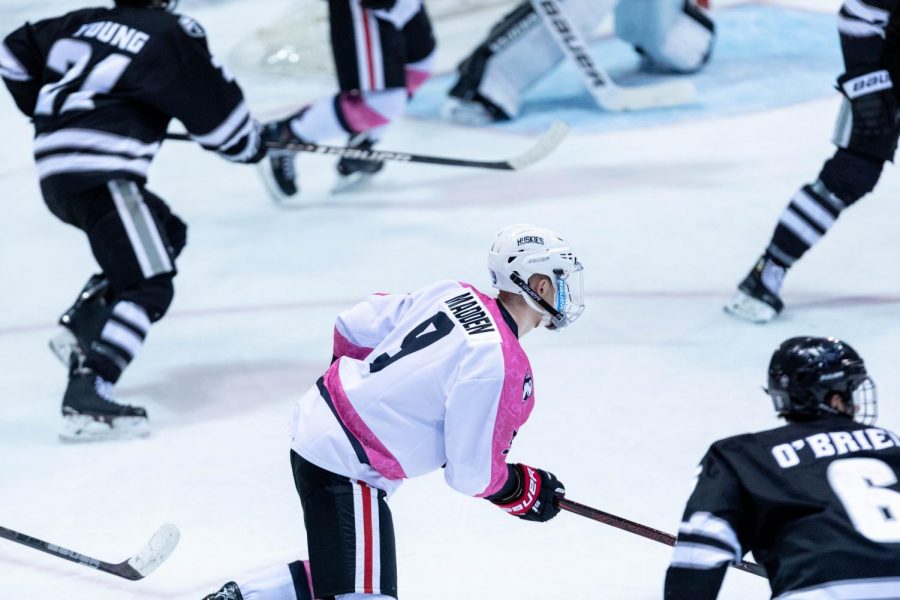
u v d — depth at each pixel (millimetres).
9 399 16188
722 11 34906
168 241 16078
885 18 15312
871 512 7309
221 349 17391
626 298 18031
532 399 9195
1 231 23281
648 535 9797
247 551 12094
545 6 26734
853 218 20484
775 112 26484
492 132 27203
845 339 16047
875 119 15797
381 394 9078
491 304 9312
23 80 15359
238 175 25875
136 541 12391
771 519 7559
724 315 17141
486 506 12672
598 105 28359
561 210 22109
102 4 40562
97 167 14477
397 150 26344
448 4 38688
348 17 22031
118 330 14711
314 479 9273
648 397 14836
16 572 11844
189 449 14383
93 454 14383
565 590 11070
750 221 20797
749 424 14008
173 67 14844
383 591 9062
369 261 20469
